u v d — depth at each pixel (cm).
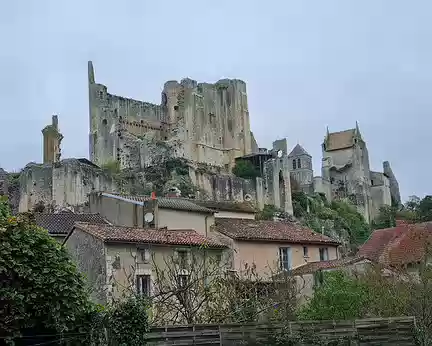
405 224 5475
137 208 4356
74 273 2100
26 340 2034
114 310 2222
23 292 1991
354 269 4084
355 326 2798
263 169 12512
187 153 12788
